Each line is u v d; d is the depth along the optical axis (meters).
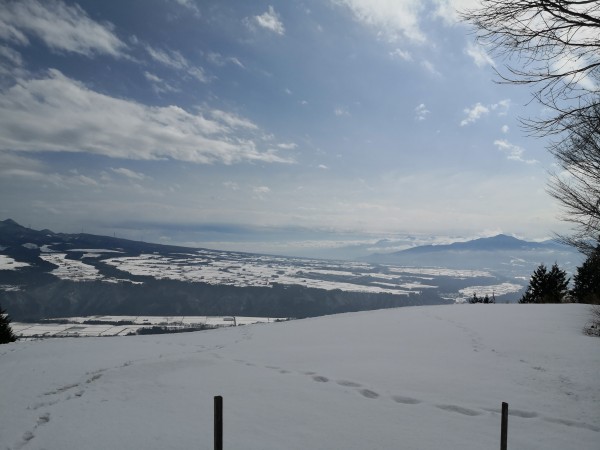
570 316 19.47
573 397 7.95
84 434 5.60
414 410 7.02
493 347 12.96
